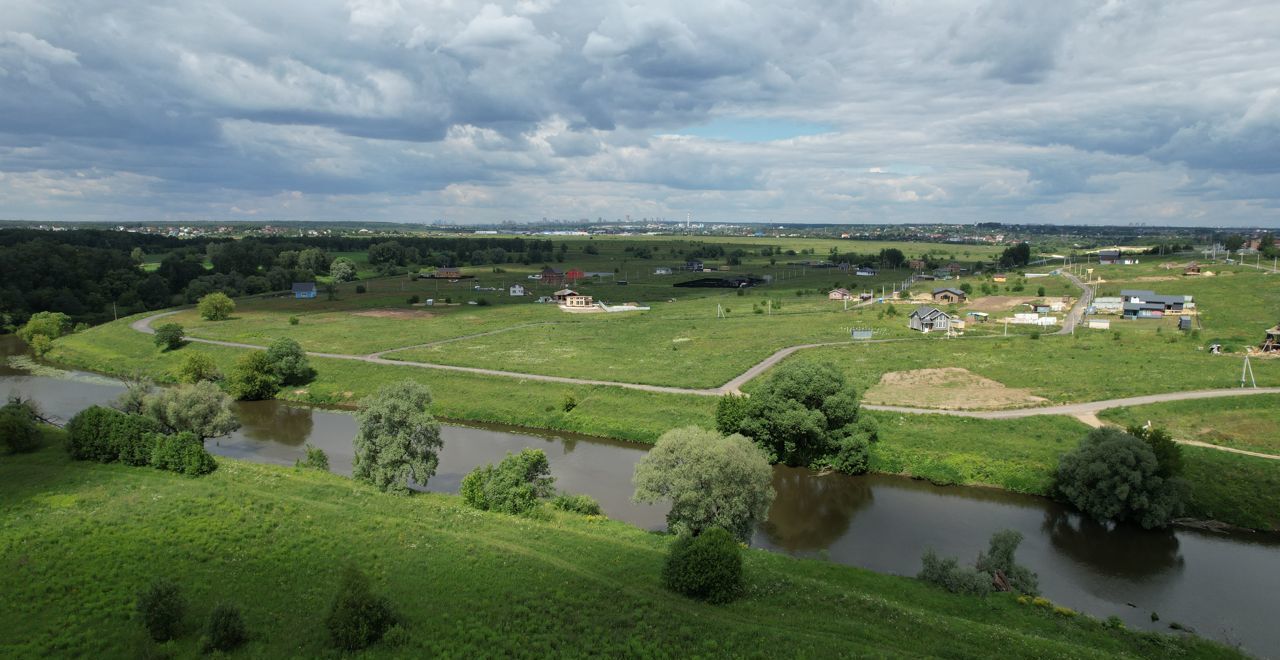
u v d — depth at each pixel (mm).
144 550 53438
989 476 78250
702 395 106000
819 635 43031
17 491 64500
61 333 174750
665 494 59875
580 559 53344
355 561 52531
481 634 42719
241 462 76938
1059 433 85688
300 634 42844
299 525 58500
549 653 40906
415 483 78125
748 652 41281
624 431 95688
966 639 43219
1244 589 57188
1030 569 60250
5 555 52281
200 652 40781
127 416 76688
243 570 50844
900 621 45375
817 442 84500
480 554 53875
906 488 78875
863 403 100000
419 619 44656
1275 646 49312
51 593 47188
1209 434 83062
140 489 65375
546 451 90938
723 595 47219
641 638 42656
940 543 65375
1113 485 66938
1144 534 67250
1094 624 48125
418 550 54500
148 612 42125
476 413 105312
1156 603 55062
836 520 70562
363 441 70500
